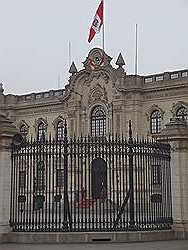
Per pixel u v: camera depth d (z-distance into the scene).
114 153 21.56
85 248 17.83
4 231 19.80
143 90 51.94
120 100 52.19
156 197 21.88
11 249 17.67
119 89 52.22
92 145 21.88
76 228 20.03
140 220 21.39
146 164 21.97
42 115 61.06
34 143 21.44
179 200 21.50
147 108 51.78
